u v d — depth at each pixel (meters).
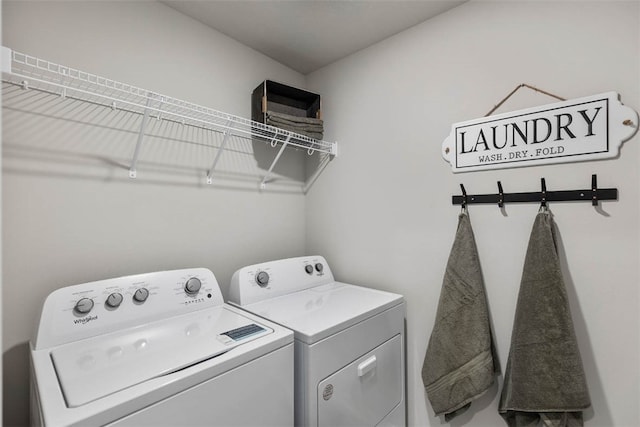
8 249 1.14
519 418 1.29
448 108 1.57
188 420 0.87
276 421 1.08
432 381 1.46
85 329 1.09
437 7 1.56
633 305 1.14
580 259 1.24
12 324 1.15
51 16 1.23
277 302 1.54
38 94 1.21
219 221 1.75
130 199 1.43
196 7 1.57
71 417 0.72
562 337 1.17
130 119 1.43
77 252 1.29
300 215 2.22
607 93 1.18
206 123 1.67
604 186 1.19
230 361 0.97
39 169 1.20
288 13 1.61
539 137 1.31
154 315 1.24
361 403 1.36
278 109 1.99
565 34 1.27
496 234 1.43
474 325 1.38
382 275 1.83
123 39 1.42
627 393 1.15
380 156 1.84
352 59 1.98
